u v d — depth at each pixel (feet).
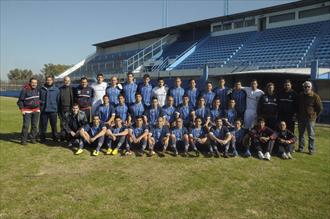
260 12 87.71
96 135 27.76
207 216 15.87
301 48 71.10
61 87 31.40
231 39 93.71
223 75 67.62
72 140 30.25
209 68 75.56
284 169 24.23
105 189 19.06
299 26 79.97
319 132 41.68
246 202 17.70
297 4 79.36
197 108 30.68
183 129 29.09
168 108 30.50
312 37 72.79
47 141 32.27
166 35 117.39
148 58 114.93
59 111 31.81
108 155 27.22
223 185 20.29
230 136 28.02
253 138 28.45
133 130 28.66
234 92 30.76
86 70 137.69
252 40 86.28
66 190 18.75
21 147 29.37
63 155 26.76
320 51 66.39
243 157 27.81
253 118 29.99
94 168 23.31
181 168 23.81
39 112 31.24
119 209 16.37
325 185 20.68
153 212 16.12
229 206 17.12
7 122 47.11
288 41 76.59
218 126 28.40
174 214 15.97
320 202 17.92
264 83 63.52
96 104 31.09
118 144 27.86
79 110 30.09
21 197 17.60
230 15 93.45
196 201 17.66
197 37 110.22
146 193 18.61
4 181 20.04
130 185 19.86
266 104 29.07
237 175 22.40
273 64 68.85
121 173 22.22
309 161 26.84
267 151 27.61
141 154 27.73
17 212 15.78
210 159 26.81
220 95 31.09
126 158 26.43
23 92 30.48
